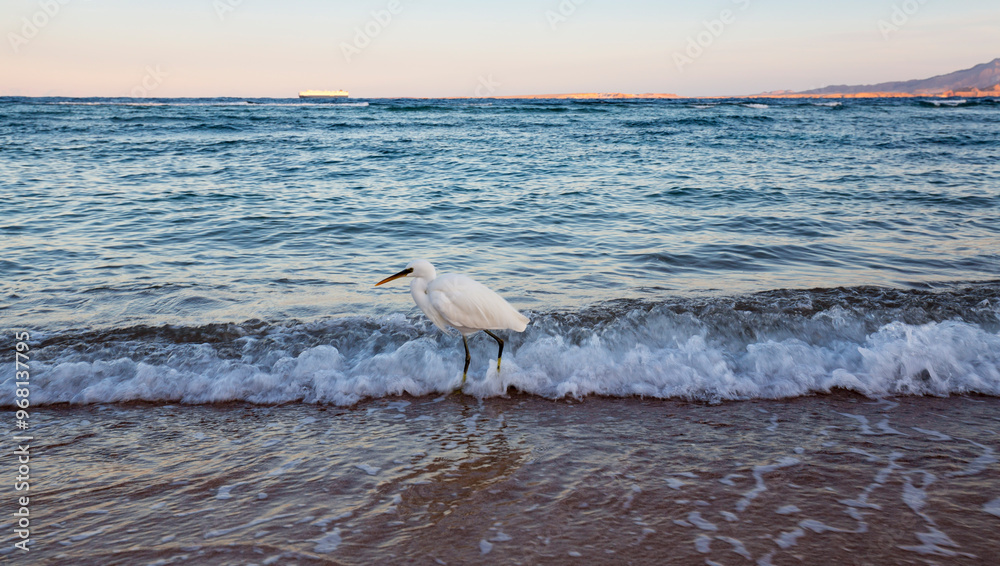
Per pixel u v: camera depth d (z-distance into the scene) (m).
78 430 3.74
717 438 3.63
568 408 4.12
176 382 4.33
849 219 9.88
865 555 2.50
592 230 9.27
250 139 26.59
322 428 3.81
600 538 2.64
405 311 5.64
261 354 4.73
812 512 2.82
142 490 3.04
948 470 3.20
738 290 6.15
